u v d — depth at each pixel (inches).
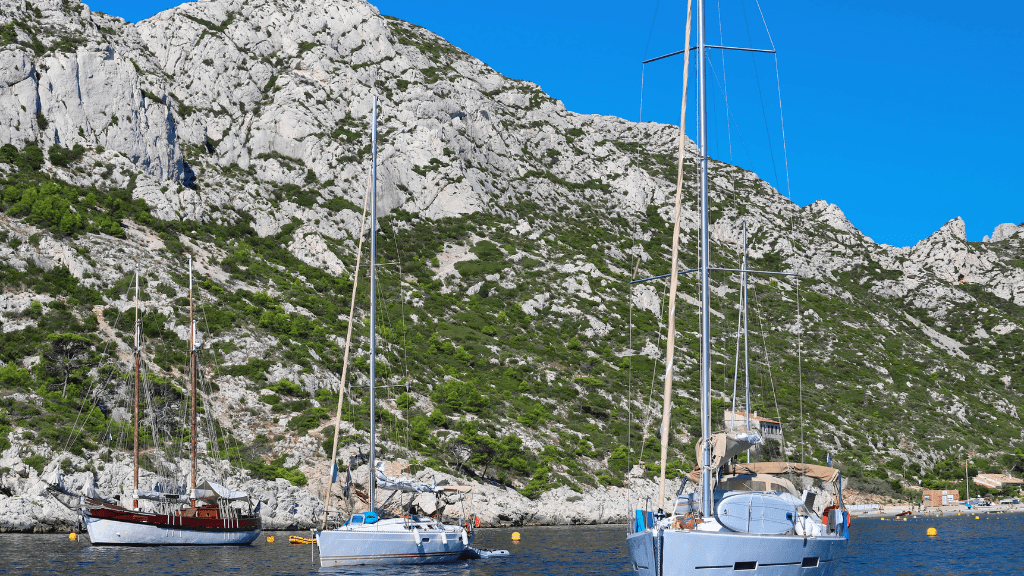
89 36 5319.9
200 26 6663.4
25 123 4633.4
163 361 3230.8
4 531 2166.6
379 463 1830.7
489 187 6806.1
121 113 4987.7
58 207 4008.4
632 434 3722.9
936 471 4365.2
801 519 1187.3
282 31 7101.4
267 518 2519.7
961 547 2196.1
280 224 5295.3
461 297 5315.0
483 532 2593.5
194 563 1664.6
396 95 6919.3
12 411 2583.7
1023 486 4475.9
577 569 1647.4
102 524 1946.4
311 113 6358.3
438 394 3649.1
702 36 1226.0
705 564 987.9
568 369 4409.5
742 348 4224.9
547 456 3331.7
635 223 7244.1
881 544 2279.8
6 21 4958.2
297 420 3080.7
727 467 1273.4
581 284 5487.2
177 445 2721.5
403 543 1675.7
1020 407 5487.2
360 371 3688.5
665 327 5083.7
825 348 5521.7
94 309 3430.1
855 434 4313.5
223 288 4101.9
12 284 3398.1
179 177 5182.1
